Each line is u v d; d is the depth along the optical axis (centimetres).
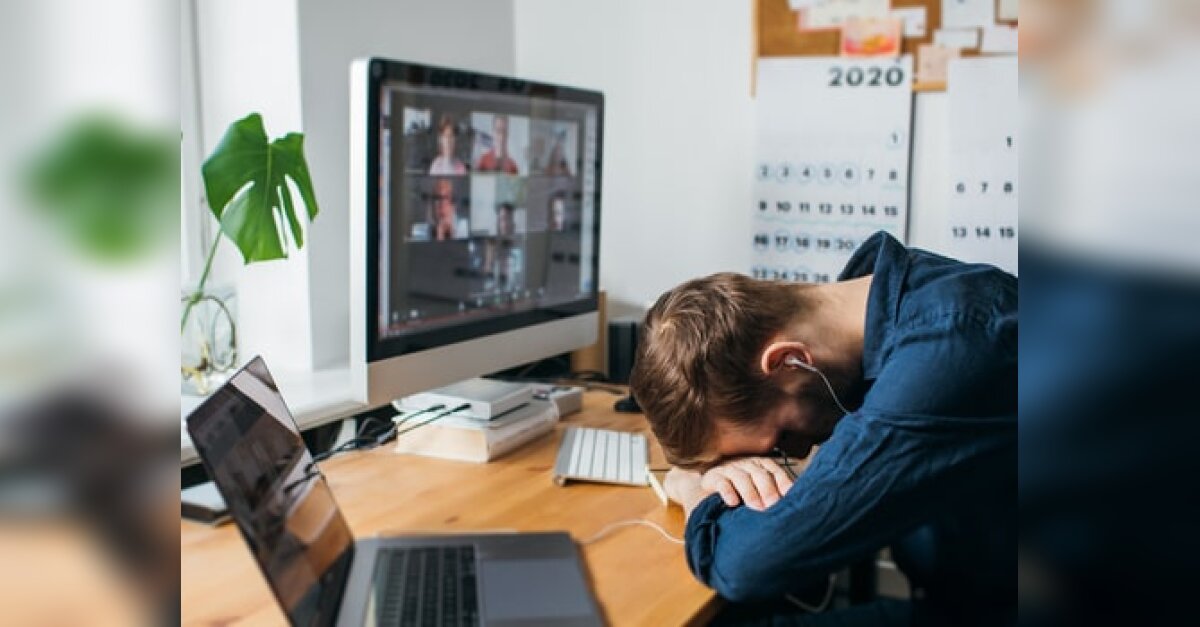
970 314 107
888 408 103
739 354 113
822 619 144
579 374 204
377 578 103
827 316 118
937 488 102
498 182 155
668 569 110
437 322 145
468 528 121
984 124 186
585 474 138
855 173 197
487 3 219
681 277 217
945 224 192
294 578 85
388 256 135
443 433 151
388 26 195
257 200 148
